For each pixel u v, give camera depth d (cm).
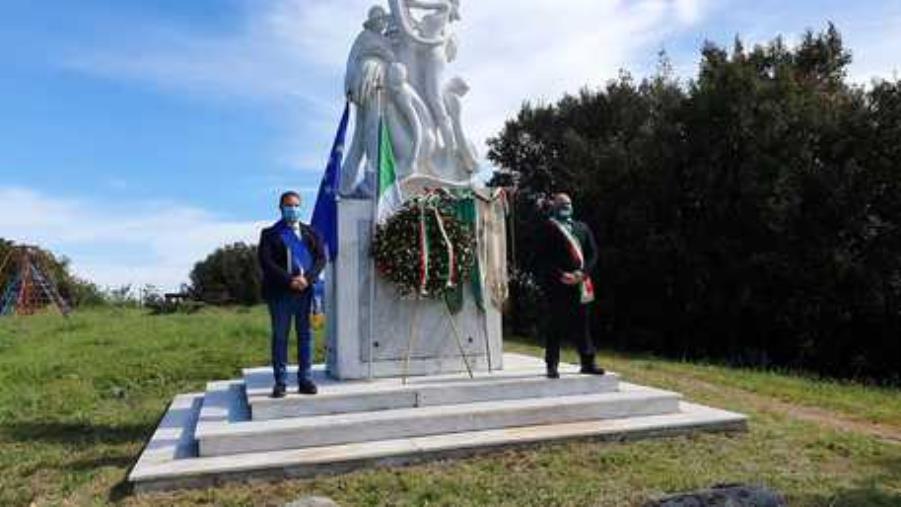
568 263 933
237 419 823
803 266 1977
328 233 991
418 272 945
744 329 2169
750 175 2041
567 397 904
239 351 1645
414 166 1039
